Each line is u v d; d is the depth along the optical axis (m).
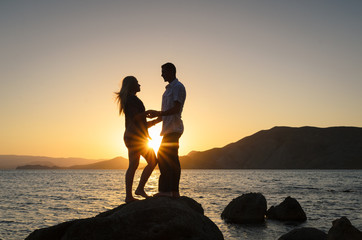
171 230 5.68
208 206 28.69
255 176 123.06
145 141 6.59
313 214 23.94
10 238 16.55
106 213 6.60
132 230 5.54
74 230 5.42
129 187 6.64
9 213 24.83
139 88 6.81
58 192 47.50
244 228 18.47
